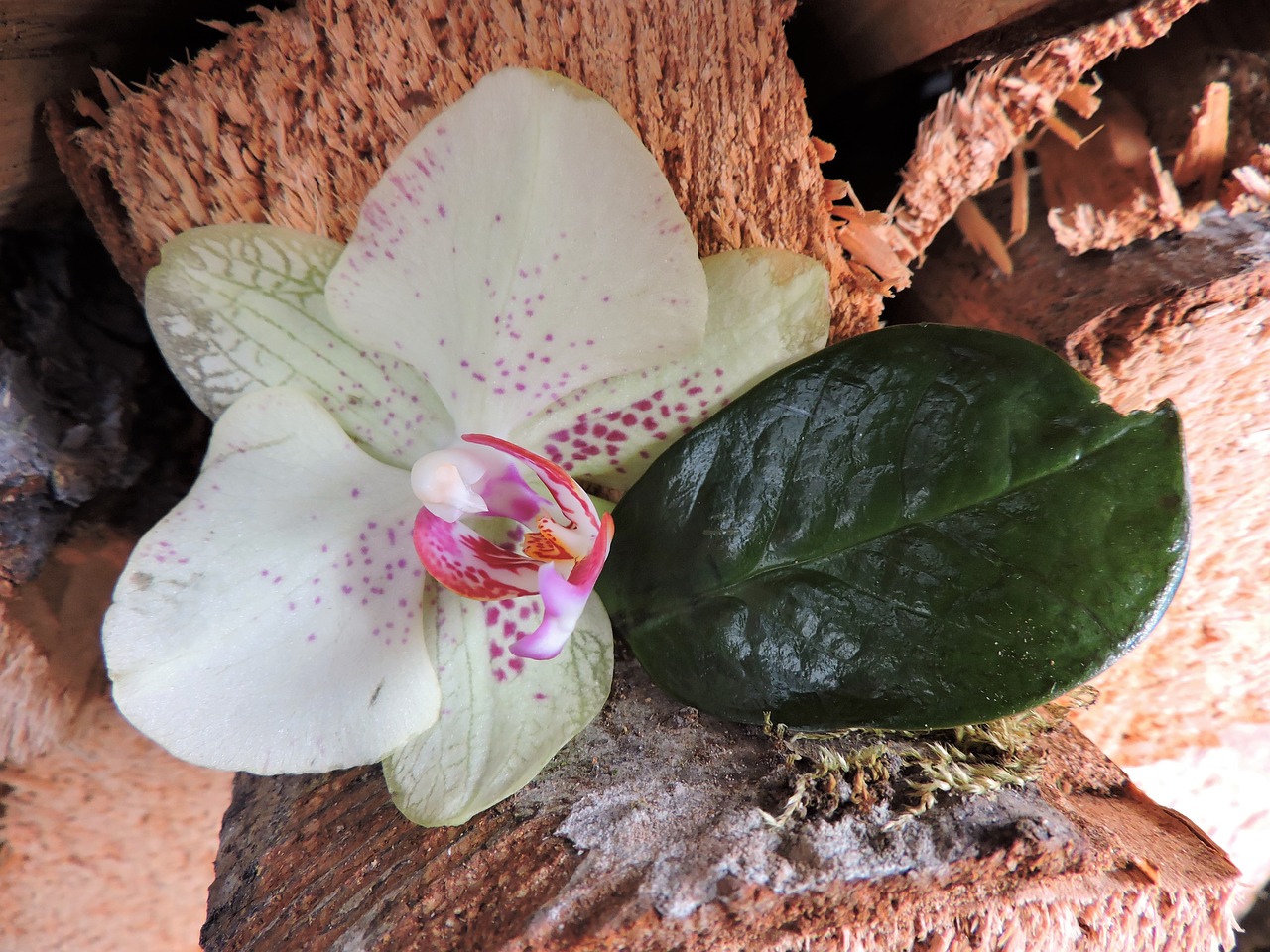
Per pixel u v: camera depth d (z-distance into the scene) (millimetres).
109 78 136
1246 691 193
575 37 128
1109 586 109
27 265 160
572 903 112
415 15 127
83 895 205
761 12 129
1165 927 114
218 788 207
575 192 118
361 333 131
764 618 124
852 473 121
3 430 155
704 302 124
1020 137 144
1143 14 126
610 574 135
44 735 181
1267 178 135
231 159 135
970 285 157
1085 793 128
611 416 136
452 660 136
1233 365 144
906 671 117
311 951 118
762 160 135
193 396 137
